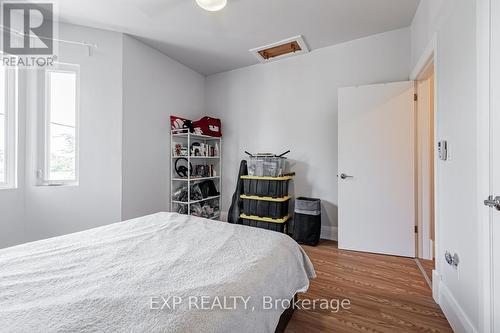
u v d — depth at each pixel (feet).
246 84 11.52
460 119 4.19
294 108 10.31
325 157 9.68
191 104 11.78
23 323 2.10
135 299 2.45
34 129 7.59
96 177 8.17
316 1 6.82
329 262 7.41
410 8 7.12
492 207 3.25
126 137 8.59
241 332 2.43
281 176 9.56
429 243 7.59
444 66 4.92
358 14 7.45
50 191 7.66
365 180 8.30
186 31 8.45
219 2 5.90
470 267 3.85
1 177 7.16
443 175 4.96
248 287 2.81
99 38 8.20
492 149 3.30
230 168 12.01
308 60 9.96
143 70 9.25
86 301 2.41
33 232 7.54
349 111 8.50
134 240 4.18
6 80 7.15
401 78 8.27
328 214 9.62
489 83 3.35
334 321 4.65
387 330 4.40
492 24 3.28
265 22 7.90
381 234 8.09
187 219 5.52
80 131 7.95
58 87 7.96
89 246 3.90
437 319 4.72
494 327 3.25
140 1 6.81
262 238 4.39
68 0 6.71
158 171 9.93
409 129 7.75
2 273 3.00
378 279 6.32
